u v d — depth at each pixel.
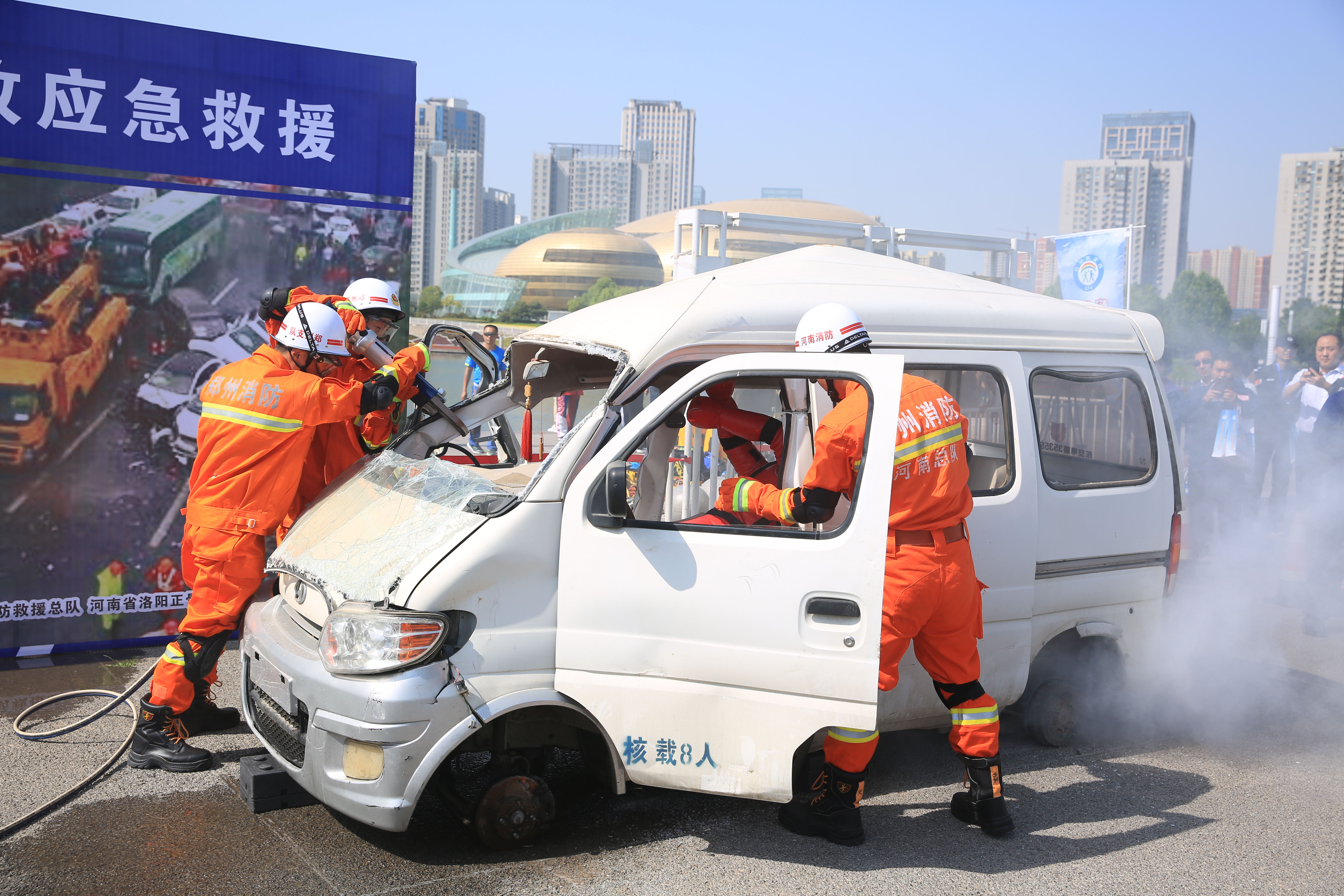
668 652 3.27
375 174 6.09
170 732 4.08
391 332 4.91
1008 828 3.68
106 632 5.56
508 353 4.54
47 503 5.36
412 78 6.14
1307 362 9.74
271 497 4.01
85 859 3.32
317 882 3.23
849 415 3.25
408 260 6.26
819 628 3.18
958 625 3.55
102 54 5.30
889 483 3.17
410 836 3.58
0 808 3.66
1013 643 4.18
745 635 3.23
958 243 11.54
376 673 3.12
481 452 5.32
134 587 5.61
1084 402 4.55
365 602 3.20
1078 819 3.88
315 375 4.20
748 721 3.25
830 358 3.29
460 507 3.39
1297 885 3.40
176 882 3.19
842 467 3.24
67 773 3.99
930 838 3.68
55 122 5.23
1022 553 4.17
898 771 4.36
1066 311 4.62
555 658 3.31
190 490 4.57
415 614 3.13
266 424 3.93
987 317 4.31
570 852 3.49
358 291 4.77
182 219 5.57
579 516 3.29
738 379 4.11
